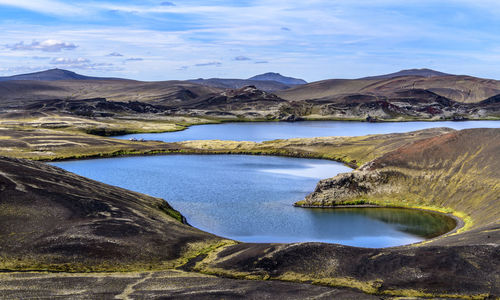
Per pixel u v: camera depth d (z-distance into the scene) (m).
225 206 122.50
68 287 58.00
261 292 58.25
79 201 89.50
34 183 92.75
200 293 57.44
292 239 96.75
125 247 73.50
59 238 73.38
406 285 59.97
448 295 56.94
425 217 111.12
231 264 69.56
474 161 124.06
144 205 104.56
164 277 63.91
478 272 60.53
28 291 55.81
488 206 104.56
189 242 80.44
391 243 93.56
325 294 57.72
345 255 69.25
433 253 66.31
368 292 58.78
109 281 61.09
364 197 125.25
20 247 69.50
